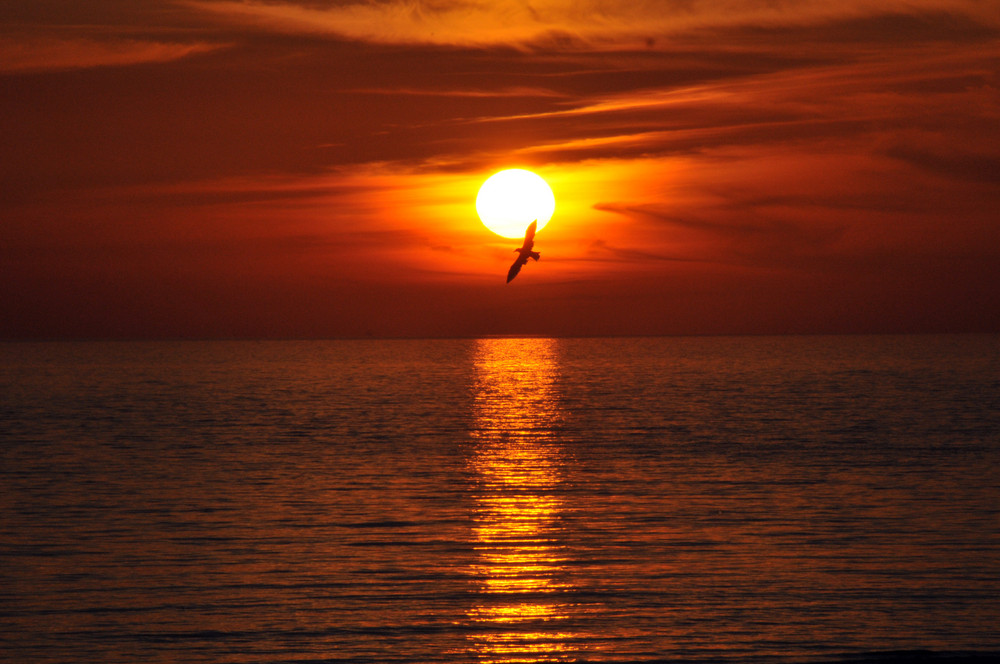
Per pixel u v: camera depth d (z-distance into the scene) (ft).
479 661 240.12
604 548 338.13
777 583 295.89
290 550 336.49
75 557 326.03
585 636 254.88
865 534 355.15
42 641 250.98
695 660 240.12
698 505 412.16
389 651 246.06
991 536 350.23
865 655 242.17
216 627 261.03
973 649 245.04
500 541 348.79
